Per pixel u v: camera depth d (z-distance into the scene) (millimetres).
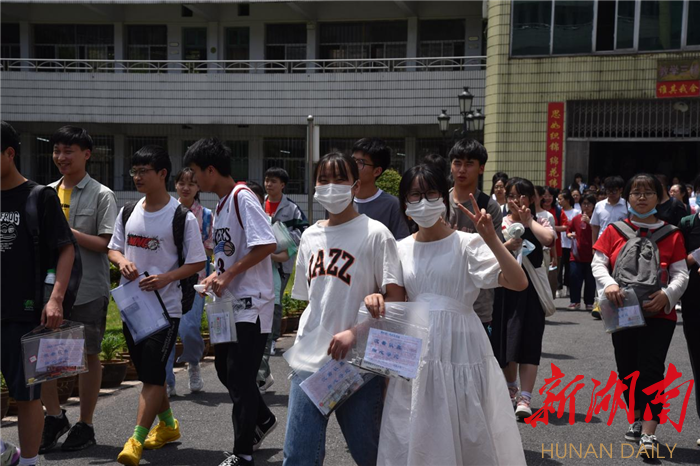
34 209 4250
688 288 5156
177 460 4809
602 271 5160
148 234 4879
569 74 18469
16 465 4098
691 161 19703
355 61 21844
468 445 3537
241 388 4480
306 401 3625
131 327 4746
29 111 22781
